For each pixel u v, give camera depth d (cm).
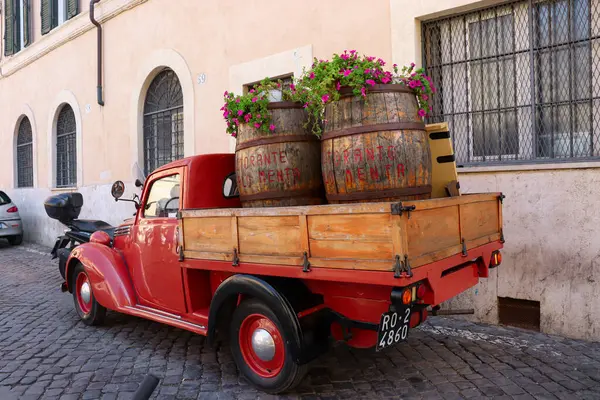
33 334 500
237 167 378
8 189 1473
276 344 332
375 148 315
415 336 453
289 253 304
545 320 454
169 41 844
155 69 881
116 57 973
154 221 436
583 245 432
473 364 384
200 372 387
